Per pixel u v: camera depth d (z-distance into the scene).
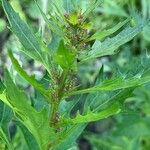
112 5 0.58
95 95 0.27
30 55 0.25
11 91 0.23
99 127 0.66
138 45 0.63
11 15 0.24
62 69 0.25
